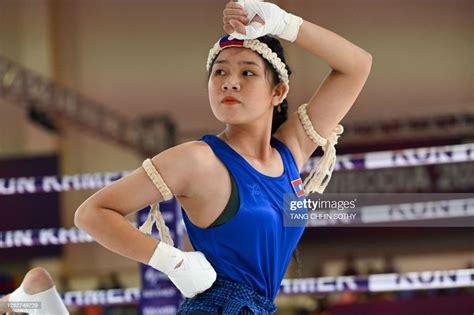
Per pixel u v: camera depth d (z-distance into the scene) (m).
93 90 24.72
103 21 24.89
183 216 4.85
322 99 5.23
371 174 14.48
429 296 12.59
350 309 10.95
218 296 4.62
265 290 4.78
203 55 24.64
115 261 22.89
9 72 23.67
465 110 21.30
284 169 4.95
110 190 4.54
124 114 24.59
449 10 22.81
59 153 23.31
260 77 4.76
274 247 4.74
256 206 4.64
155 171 4.54
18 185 8.94
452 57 22.72
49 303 5.38
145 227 4.80
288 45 22.97
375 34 23.09
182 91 24.55
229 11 4.63
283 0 23.58
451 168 15.49
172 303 9.05
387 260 17.39
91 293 9.11
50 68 24.75
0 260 19.97
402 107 22.77
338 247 17.22
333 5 23.36
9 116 24.23
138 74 24.70
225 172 4.65
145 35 24.81
